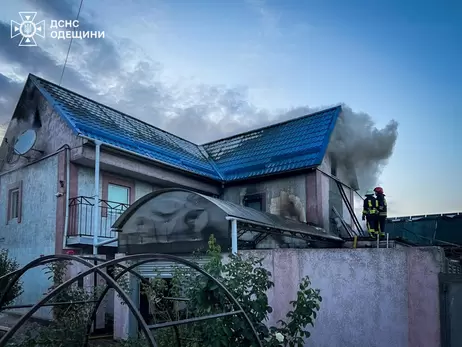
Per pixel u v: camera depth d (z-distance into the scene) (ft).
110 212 42.39
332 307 22.04
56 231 39.17
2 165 49.21
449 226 49.34
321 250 22.84
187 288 18.99
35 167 43.80
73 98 47.80
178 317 20.10
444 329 18.80
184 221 30.14
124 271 16.63
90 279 33.99
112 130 44.50
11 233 45.16
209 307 15.24
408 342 19.70
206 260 27.07
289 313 17.71
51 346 19.43
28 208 43.57
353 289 21.61
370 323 20.89
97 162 37.83
